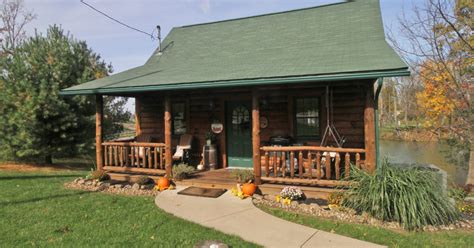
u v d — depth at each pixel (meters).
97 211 5.58
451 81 9.48
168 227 4.74
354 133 7.91
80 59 12.95
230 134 9.42
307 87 8.01
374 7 9.27
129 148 8.51
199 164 9.45
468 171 10.80
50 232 4.55
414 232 4.62
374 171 5.48
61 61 11.92
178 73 8.19
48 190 7.34
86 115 12.28
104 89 7.69
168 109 7.61
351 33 8.20
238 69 7.25
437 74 9.84
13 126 11.16
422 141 14.09
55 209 5.72
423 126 11.90
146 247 4.01
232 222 4.91
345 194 5.54
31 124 10.59
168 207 5.71
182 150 9.25
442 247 4.07
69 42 12.99
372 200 5.05
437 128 10.52
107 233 4.50
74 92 8.08
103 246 4.04
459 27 9.01
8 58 11.59
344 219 5.14
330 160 6.84
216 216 5.20
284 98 8.66
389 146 17.88
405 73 4.91
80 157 13.16
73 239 4.29
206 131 9.70
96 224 4.89
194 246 3.90
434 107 10.46
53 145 11.35
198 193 6.57
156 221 5.00
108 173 8.32
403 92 16.31
